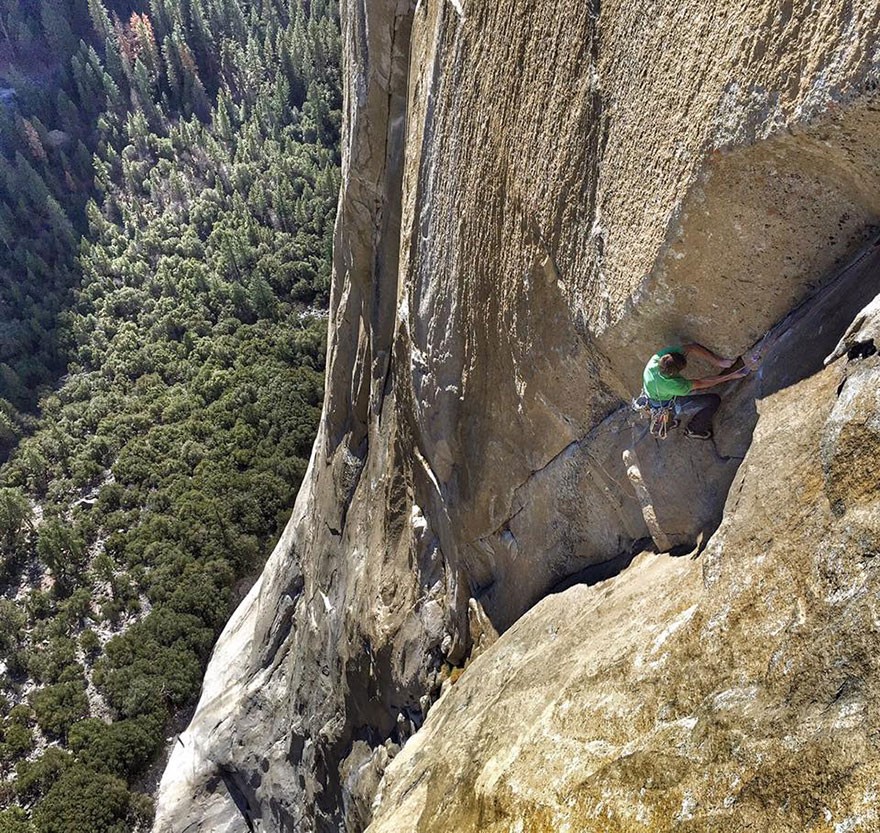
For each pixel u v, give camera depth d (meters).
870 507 4.21
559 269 8.20
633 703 5.46
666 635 5.62
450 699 10.45
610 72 6.73
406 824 8.04
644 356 7.28
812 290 5.90
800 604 4.42
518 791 6.04
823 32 4.53
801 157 5.06
